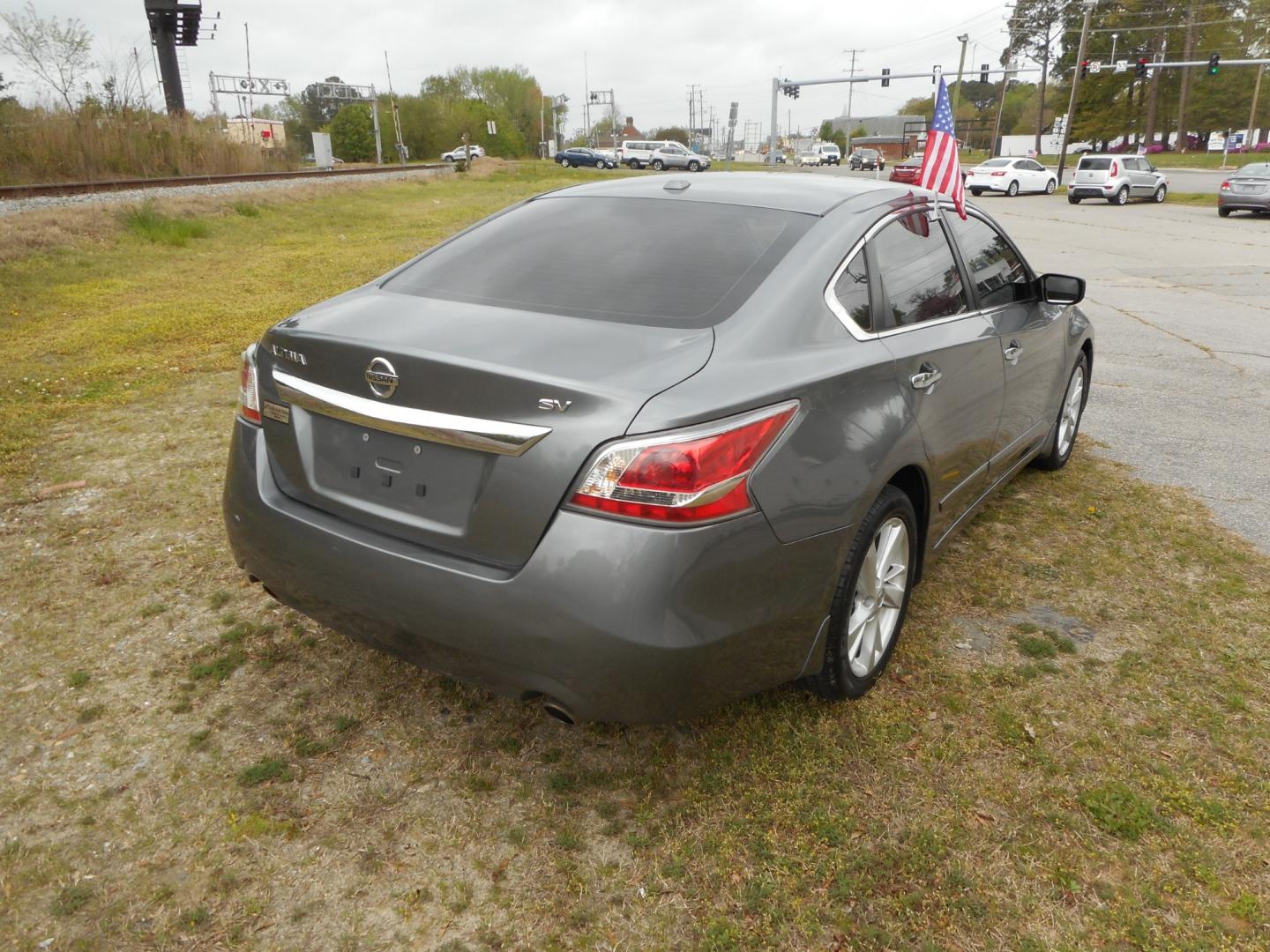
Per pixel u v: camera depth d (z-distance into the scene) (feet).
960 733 8.95
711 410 6.81
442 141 283.59
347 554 7.68
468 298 8.56
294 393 8.09
